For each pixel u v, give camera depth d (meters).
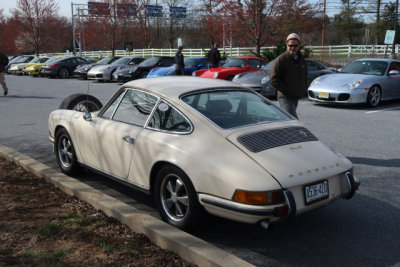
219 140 3.37
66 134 5.04
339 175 3.45
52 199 4.24
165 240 3.16
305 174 3.17
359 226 3.79
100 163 4.45
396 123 8.73
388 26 52.47
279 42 22.17
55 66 26.47
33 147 6.82
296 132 3.72
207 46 61.03
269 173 3.07
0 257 3.00
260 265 3.11
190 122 3.56
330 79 11.41
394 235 3.60
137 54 42.81
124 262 2.96
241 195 3.01
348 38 62.47
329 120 9.16
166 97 3.82
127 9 40.31
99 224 3.59
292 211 3.03
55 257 3.02
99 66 22.38
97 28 42.97
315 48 29.95
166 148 3.52
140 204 4.39
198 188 3.25
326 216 4.03
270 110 4.07
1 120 9.54
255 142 3.36
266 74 12.94
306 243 3.46
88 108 6.27
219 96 3.95
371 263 3.11
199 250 2.93
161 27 59.25
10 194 4.39
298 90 5.55
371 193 4.63
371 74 11.57
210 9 22.67
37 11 45.97
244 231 3.70
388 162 5.79
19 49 53.09
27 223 3.62
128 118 4.15
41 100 13.52
